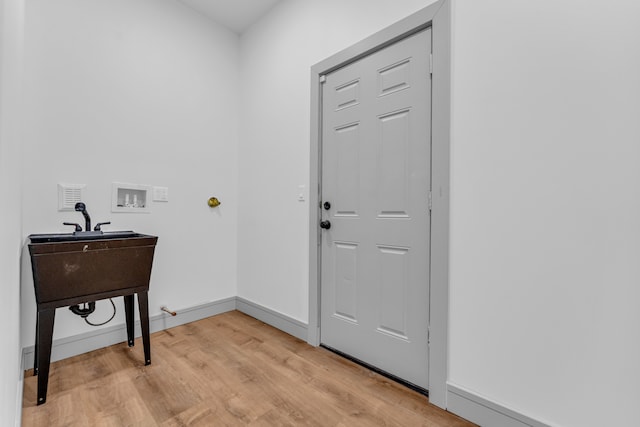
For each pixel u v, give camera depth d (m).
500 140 1.25
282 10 2.34
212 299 2.61
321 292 2.04
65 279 1.44
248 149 2.67
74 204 1.84
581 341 1.07
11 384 0.99
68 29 1.84
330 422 1.29
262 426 1.26
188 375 1.64
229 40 2.71
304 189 2.16
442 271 1.41
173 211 2.35
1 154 0.75
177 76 2.37
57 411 1.33
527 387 1.18
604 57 1.03
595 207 1.05
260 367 1.74
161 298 2.29
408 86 1.58
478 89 1.31
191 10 2.45
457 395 1.35
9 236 0.92
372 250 1.75
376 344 1.72
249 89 2.66
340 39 1.90
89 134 1.92
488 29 1.28
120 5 2.06
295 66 2.23
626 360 0.99
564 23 1.10
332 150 1.98
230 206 2.73
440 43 1.42
